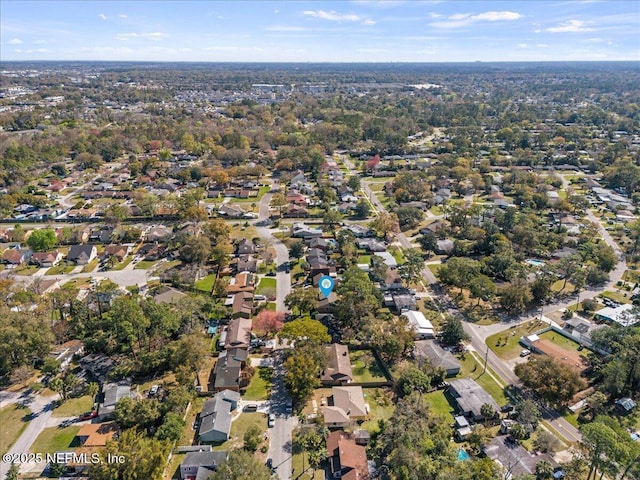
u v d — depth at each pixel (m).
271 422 86.69
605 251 149.75
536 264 151.00
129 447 71.81
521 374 95.00
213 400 89.69
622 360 94.38
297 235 175.88
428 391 96.06
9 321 100.12
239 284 136.62
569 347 111.12
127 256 159.25
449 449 76.06
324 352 99.00
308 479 75.12
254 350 109.00
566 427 86.75
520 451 78.75
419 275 140.38
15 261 152.00
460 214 181.88
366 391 96.62
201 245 151.62
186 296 123.25
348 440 80.50
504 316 124.88
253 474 68.81
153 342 107.88
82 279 142.88
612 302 129.25
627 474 70.81
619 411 90.50
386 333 107.12
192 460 75.69
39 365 102.62
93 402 92.06
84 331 111.50
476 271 136.00
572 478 73.94
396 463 73.00
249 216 196.38
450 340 111.12
